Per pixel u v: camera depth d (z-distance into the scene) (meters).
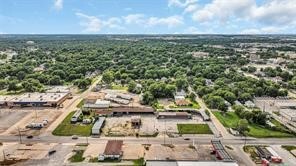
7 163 89.88
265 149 99.00
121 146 99.00
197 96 172.50
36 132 114.81
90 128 119.50
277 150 99.94
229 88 171.25
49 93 171.75
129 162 90.69
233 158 93.62
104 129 118.50
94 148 100.69
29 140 107.25
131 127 121.06
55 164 89.19
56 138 109.19
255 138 110.00
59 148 100.62
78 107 149.50
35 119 130.12
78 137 110.38
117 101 158.38
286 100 162.38
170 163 82.69
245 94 160.38
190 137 110.62
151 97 156.38
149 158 93.06
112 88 194.25
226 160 85.00
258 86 180.62
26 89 183.00
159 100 163.38
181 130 117.50
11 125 122.62
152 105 151.12
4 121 127.75
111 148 96.81
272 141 107.50
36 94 169.25
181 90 184.88
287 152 98.62
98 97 167.00
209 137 110.69
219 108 141.88
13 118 131.88
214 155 95.25
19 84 195.75
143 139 108.81
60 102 156.38
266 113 135.00
